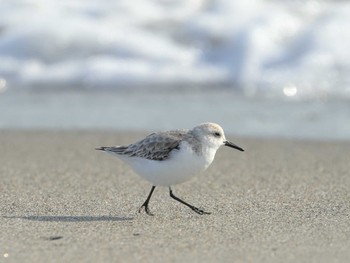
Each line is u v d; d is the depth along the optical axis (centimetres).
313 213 871
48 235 762
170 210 891
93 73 1756
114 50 1812
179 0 1922
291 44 1777
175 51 1794
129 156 841
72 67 1786
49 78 1766
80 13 1903
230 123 1456
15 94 1709
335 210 886
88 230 786
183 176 827
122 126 1455
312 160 1214
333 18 1830
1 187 1023
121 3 1919
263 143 1332
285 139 1357
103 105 1616
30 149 1301
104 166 1168
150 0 1938
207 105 1584
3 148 1310
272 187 1027
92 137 1386
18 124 1484
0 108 1602
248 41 1773
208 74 1727
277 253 694
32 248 711
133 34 1838
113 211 884
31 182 1055
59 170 1140
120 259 675
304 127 1430
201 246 719
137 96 1675
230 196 972
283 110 1545
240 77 1703
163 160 816
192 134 830
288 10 1872
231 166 1170
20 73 1780
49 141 1362
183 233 773
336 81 1662
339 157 1234
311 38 1773
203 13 1888
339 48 1738
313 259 673
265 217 851
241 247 715
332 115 1508
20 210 887
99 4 1927
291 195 975
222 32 1816
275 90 1648
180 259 676
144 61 1781
